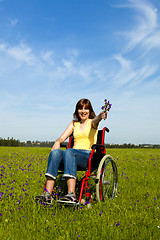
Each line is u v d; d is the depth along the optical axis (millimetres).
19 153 13164
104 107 3854
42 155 12227
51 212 3271
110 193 4418
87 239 2615
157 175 6973
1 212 3264
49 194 3424
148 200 4254
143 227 2945
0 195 3672
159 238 2703
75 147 3998
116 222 3062
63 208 3416
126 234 2750
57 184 4832
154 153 14375
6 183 5094
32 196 3971
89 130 4027
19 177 5832
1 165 7973
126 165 8656
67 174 3414
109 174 4434
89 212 3320
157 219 3242
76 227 2865
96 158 4090
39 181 5242
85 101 4098
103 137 4145
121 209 3650
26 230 2770
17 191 4207
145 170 7762
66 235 2689
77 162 3670
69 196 3299
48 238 2643
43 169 7312
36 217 3092
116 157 11086
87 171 3705
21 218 3061
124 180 5973
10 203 3566
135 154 13203
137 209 3688
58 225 2898
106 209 3572
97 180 3701
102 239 2623
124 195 4562
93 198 4031
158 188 5355
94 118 4023
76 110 4176
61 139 4027
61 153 3631
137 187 5324
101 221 3068
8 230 2766
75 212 3338
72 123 4215
